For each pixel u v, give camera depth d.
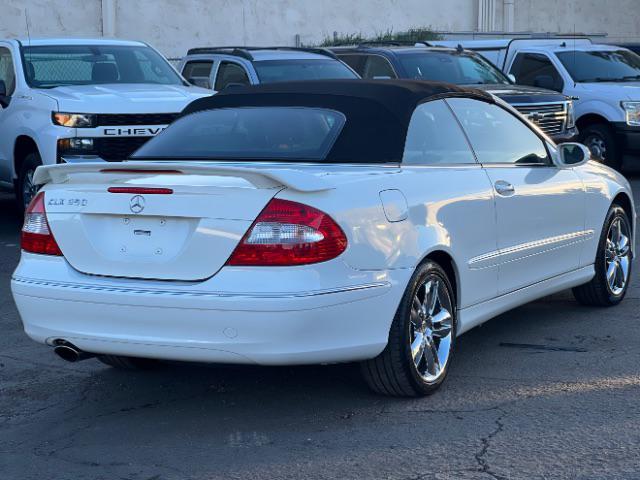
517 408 5.41
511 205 6.29
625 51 16.23
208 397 5.78
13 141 11.09
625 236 7.77
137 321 4.98
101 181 5.18
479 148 6.32
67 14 19.78
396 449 4.89
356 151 5.64
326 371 6.17
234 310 4.79
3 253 10.22
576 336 6.88
